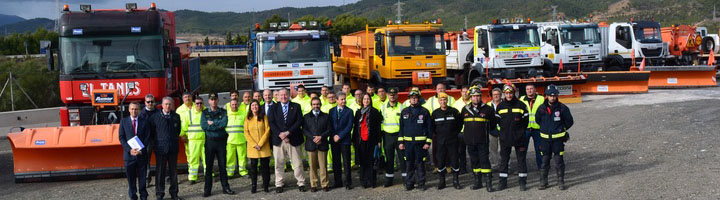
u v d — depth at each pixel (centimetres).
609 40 3130
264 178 1079
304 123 1071
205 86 5025
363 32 2444
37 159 1193
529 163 1266
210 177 1058
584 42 2816
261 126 1065
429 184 1105
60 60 1473
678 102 2162
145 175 992
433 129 1049
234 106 1168
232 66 9112
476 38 2552
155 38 1502
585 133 1609
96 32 1470
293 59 1917
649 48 3058
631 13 18675
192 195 1075
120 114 1473
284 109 1080
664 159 1188
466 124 1021
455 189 1050
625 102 2262
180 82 1917
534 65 2492
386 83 2159
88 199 1045
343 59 2567
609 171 1117
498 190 1026
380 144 1106
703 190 918
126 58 1487
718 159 1146
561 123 990
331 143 1084
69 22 1473
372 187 1098
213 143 1049
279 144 1061
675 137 1428
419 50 2164
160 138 994
